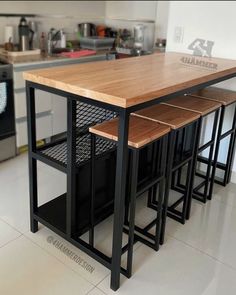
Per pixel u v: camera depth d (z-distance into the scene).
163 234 2.12
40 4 3.84
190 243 2.17
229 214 2.51
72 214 1.93
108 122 1.85
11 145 3.19
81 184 1.96
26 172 2.99
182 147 2.28
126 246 1.93
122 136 1.51
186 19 2.88
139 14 4.39
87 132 2.02
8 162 3.16
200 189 2.82
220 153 3.01
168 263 1.99
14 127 3.17
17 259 1.96
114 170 2.16
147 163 2.29
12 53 3.33
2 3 3.48
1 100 2.96
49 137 3.56
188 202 2.36
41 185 2.78
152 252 2.07
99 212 2.08
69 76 1.81
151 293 1.78
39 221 2.11
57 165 1.88
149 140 1.67
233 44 2.71
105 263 1.80
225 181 2.87
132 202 1.72
